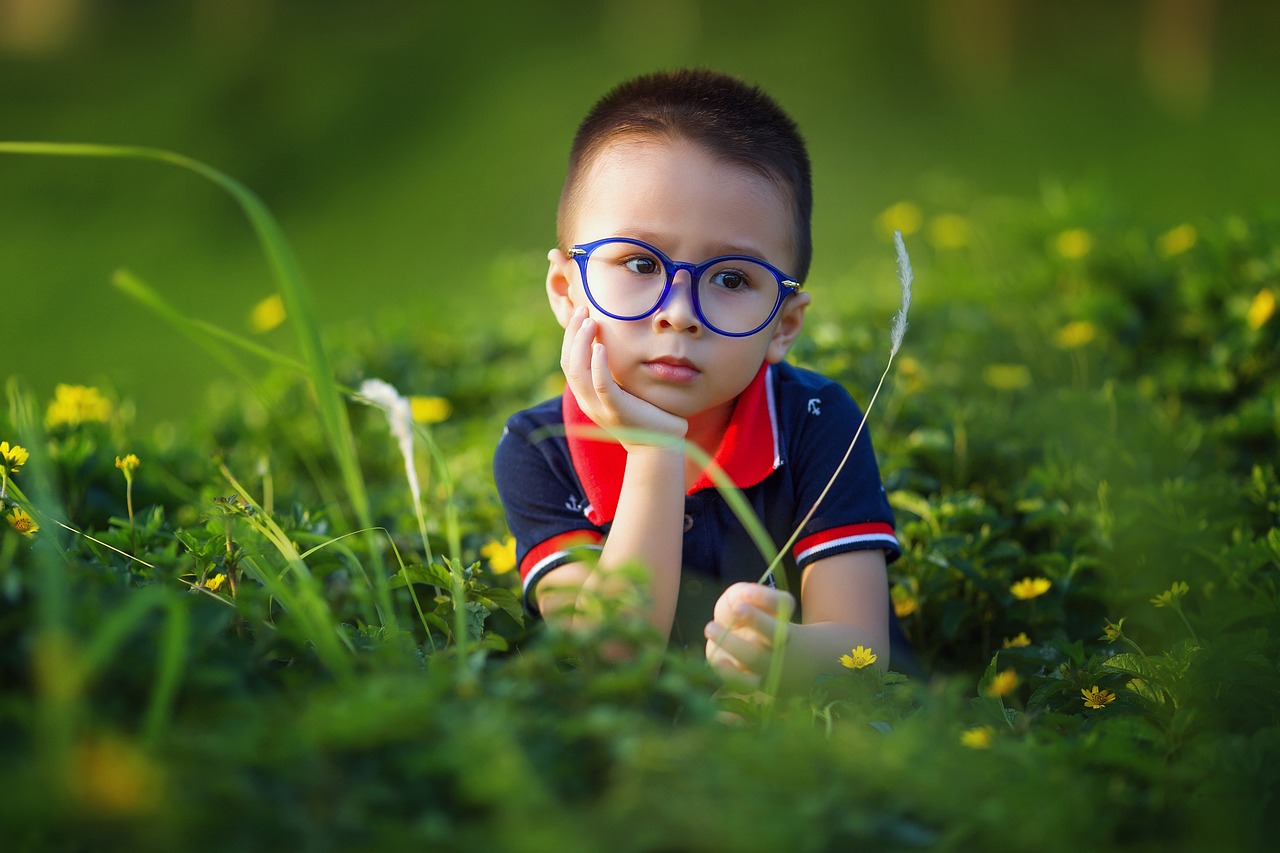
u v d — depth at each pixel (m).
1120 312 3.77
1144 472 2.77
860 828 1.09
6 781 0.96
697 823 1.02
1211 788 1.28
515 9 15.55
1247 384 3.45
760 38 14.35
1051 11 14.05
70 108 13.55
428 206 11.20
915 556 2.32
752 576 2.04
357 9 16.02
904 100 12.46
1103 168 10.14
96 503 2.51
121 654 1.17
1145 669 1.74
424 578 1.84
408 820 1.07
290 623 1.40
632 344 1.94
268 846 1.00
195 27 15.67
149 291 1.66
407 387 4.11
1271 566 2.28
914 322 4.06
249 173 12.16
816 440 2.06
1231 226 3.94
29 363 7.86
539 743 1.15
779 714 1.42
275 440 3.70
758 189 1.97
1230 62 12.38
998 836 1.11
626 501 1.92
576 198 2.08
